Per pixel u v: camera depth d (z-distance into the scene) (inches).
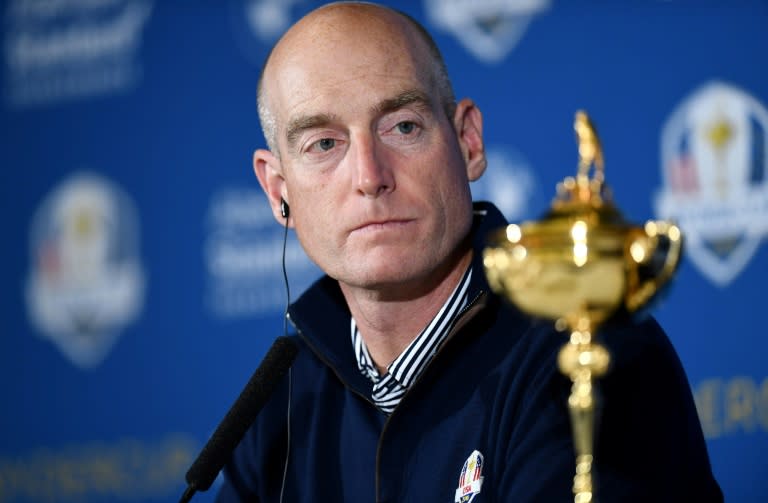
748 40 462.9
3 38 580.4
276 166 233.9
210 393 528.7
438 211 210.2
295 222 221.1
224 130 536.7
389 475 219.0
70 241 564.7
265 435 252.4
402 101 208.1
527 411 199.2
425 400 219.3
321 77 209.0
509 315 218.1
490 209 227.5
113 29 562.9
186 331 535.5
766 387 452.1
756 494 450.6
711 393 454.3
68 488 561.6
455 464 212.5
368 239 207.6
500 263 140.4
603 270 136.2
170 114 548.1
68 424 561.0
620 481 180.7
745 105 461.4
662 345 201.6
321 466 238.4
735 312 455.8
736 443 452.1
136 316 548.4
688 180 463.2
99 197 560.7
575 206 140.7
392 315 223.5
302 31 215.6
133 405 546.0
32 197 576.7
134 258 550.6
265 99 224.1
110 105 561.9
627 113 469.4
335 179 209.5
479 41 490.3
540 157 477.7
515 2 485.4
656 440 188.5
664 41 468.8
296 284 508.1
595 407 185.5
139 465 545.0
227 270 526.6
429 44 220.1
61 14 575.8
